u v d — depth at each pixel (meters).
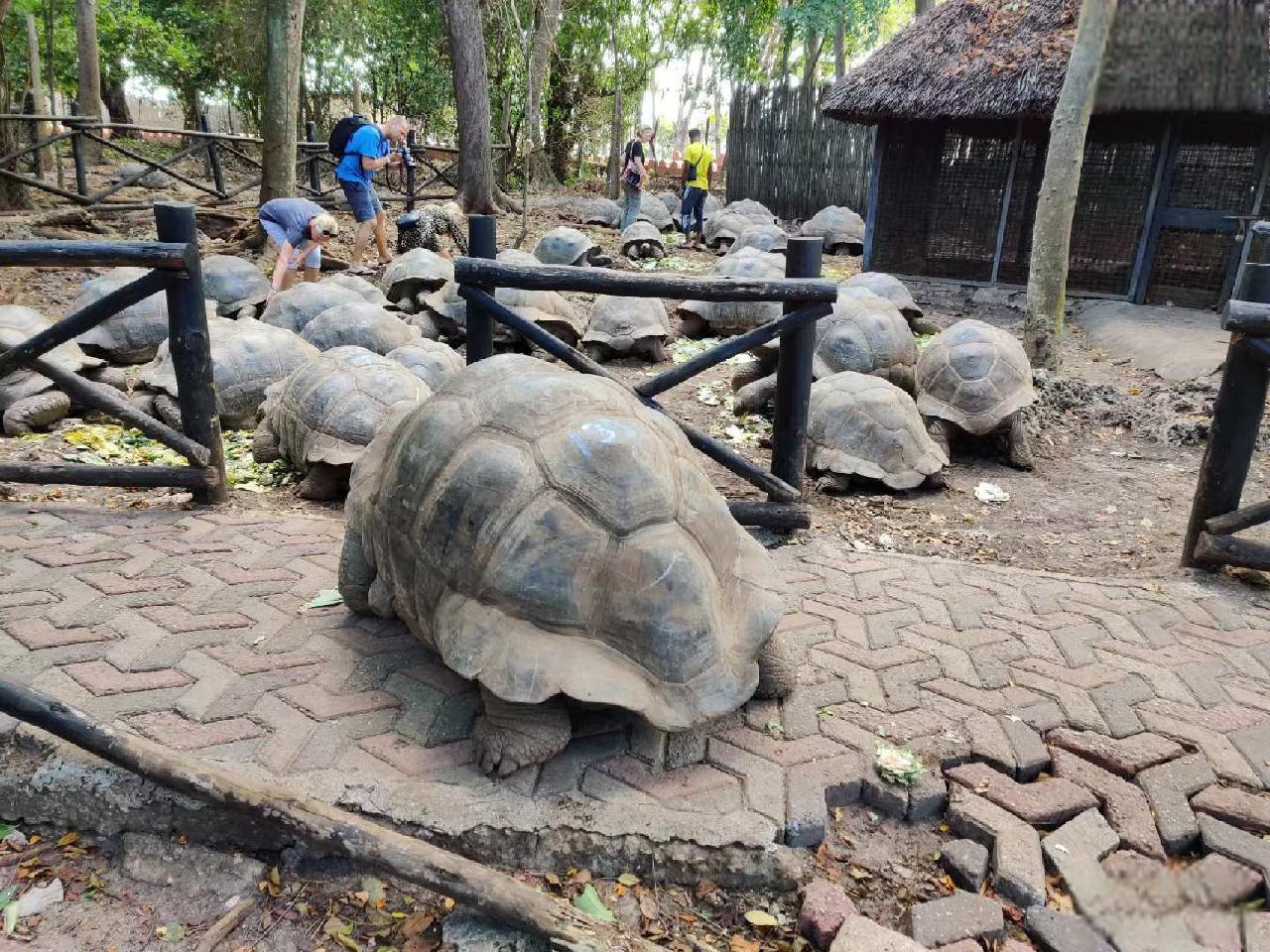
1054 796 2.60
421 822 2.39
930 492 5.32
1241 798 2.61
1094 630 3.50
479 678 2.32
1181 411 6.58
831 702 2.96
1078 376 7.84
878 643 3.34
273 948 2.23
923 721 2.88
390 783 2.49
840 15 20.70
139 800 2.50
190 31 21.27
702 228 16.22
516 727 2.50
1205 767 2.73
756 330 4.12
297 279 9.42
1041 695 3.05
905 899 2.36
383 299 8.28
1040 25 10.81
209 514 4.32
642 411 2.86
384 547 2.75
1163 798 2.61
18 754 2.61
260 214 8.98
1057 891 2.37
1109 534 4.74
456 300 7.84
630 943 2.12
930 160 11.86
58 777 2.53
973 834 2.51
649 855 2.39
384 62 21.20
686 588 2.41
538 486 2.44
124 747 2.35
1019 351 5.97
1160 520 4.93
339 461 4.45
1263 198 9.80
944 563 4.06
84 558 3.73
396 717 2.77
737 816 2.45
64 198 13.20
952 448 6.11
